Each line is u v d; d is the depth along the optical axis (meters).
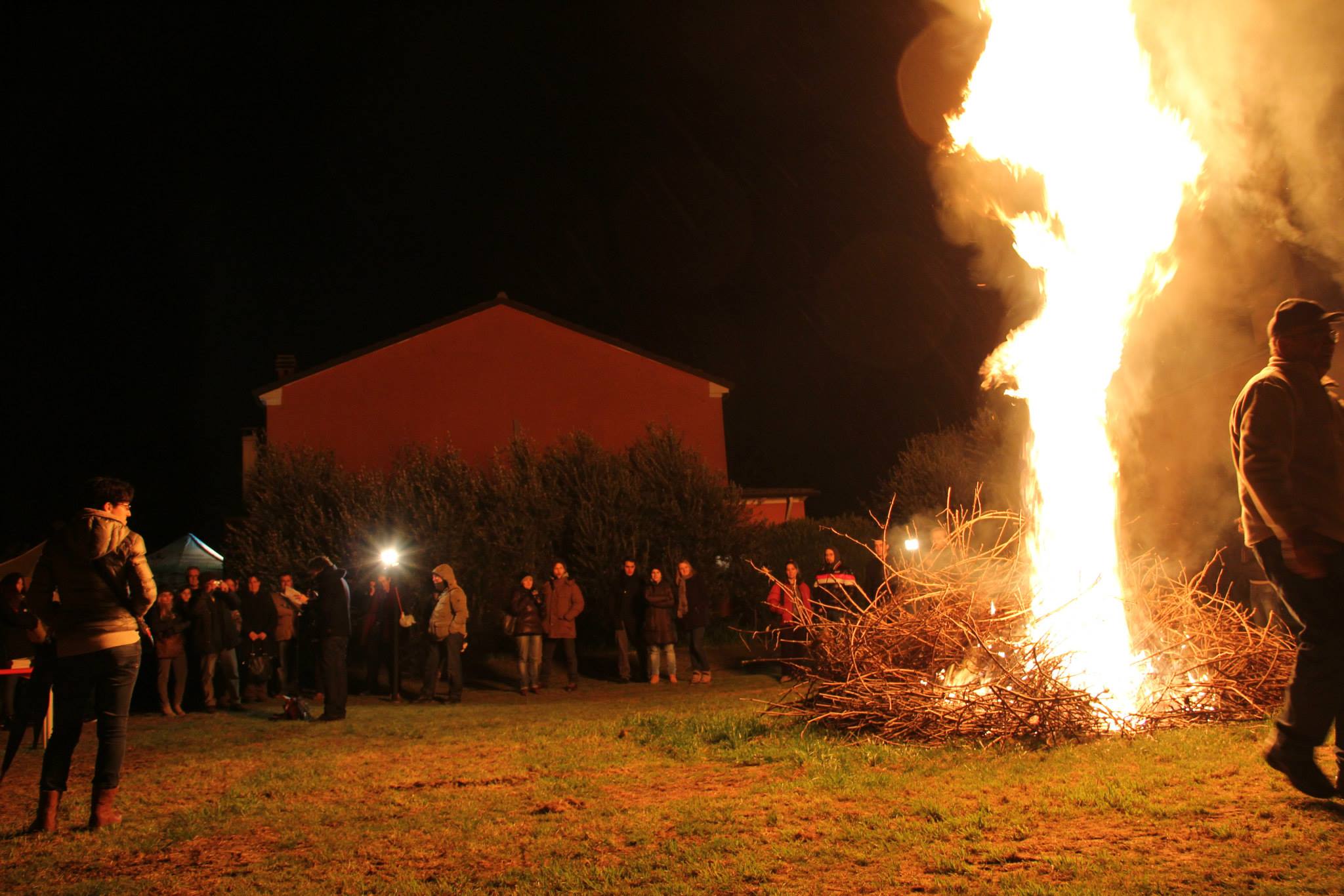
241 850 4.65
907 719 6.36
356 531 18.84
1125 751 5.35
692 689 14.34
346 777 6.49
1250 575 10.19
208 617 13.38
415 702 14.18
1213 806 4.15
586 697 14.12
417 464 20.50
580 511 20.59
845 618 7.28
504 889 3.81
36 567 5.38
